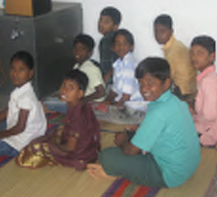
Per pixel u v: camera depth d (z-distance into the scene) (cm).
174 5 268
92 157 183
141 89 154
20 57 187
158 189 169
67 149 176
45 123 204
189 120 159
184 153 155
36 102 194
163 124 150
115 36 239
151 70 148
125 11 288
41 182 173
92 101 249
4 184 171
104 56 276
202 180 176
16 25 246
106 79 269
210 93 198
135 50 298
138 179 165
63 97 171
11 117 196
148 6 277
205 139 206
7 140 190
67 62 295
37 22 244
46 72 268
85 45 239
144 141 153
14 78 190
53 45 269
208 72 208
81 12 303
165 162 158
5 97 272
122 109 240
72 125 172
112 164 165
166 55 255
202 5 260
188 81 250
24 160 182
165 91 153
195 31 270
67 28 285
